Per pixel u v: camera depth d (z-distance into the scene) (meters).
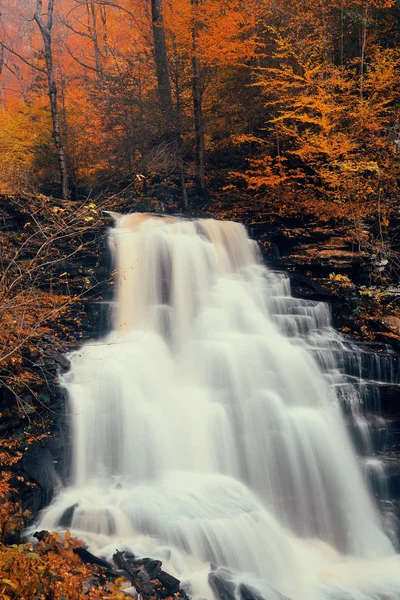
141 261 13.89
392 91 17.17
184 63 20.19
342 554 10.20
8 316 9.43
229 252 15.46
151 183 21.03
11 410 9.13
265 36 19.77
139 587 7.11
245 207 18.94
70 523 8.50
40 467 9.09
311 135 17.50
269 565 8.73
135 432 10.33
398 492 11.30
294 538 10.29
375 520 10.84
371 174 17.11
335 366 13.14
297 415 11.50
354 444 12.09
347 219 16.70
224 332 13.25
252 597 7.65
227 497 9.59
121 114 20.47
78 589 6.70
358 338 14.42
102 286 13.58
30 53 35.88
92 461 9.95
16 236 13.09
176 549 8.18
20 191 14.07
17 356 9.53
